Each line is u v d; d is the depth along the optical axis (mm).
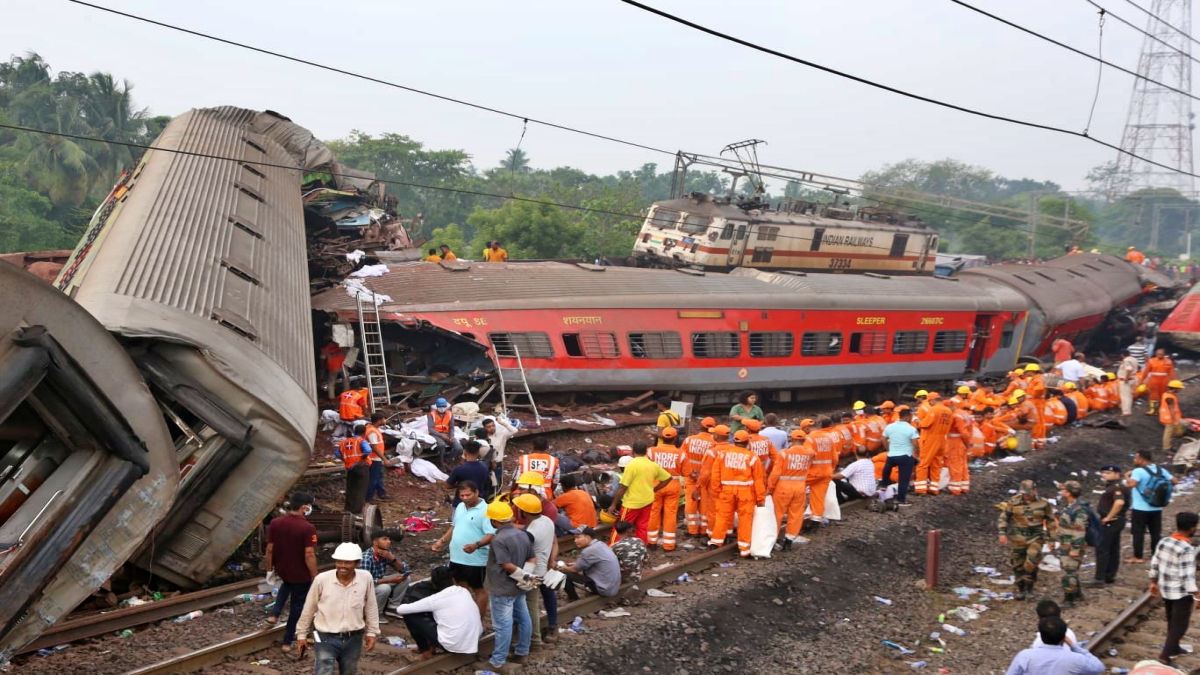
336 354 20953
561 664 10406
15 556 8102
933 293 30016
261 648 10117
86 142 53219
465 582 10305
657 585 13148
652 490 14383
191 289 13070
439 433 18547
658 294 23938
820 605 13258
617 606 12289
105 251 13953
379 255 28422
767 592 13242
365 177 33219
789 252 32562
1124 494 14266
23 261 23078
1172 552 11062
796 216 33500
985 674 11094
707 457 14914
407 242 32844
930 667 11406
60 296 8047
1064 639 8773
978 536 16891
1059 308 35031
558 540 14297
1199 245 134000
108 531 9109
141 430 8945
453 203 89188
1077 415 26312
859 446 19156
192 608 11070
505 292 22906
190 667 9398
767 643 11836
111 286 11914
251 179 22562
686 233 31391
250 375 11531
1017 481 20250
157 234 15039
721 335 24562
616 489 14445
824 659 11516
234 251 16328
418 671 9719
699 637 11625
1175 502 19125
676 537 15664
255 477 11531
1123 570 15109
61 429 8453
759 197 33219
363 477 14891
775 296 25609
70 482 8539
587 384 22984
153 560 11383
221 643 9797
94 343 8445
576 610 11820
